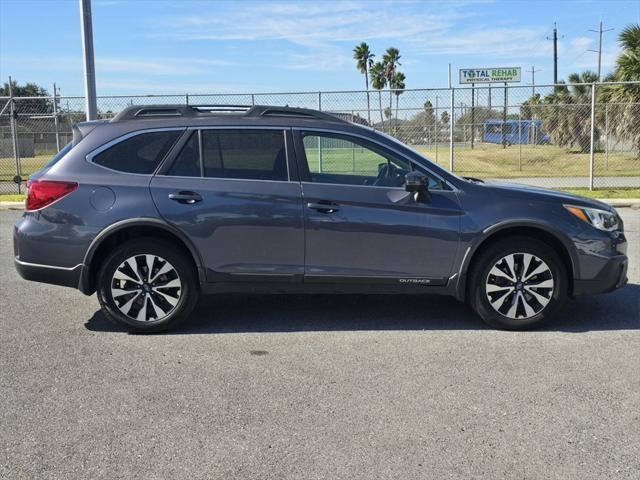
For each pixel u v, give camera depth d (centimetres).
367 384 414
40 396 398
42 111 2038
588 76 3045
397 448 332
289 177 516
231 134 520
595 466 313
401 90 1479
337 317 568
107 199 507
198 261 511
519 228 519
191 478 304
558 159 2391
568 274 529
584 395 396
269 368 444
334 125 528
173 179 512
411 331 526
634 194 1411
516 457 322
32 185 517
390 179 524
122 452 329
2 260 823
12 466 315
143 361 459
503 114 1919
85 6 1223
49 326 544
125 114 532
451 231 510
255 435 346
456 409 377
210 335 518
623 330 526
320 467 313
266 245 511
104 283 512
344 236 509
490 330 527
